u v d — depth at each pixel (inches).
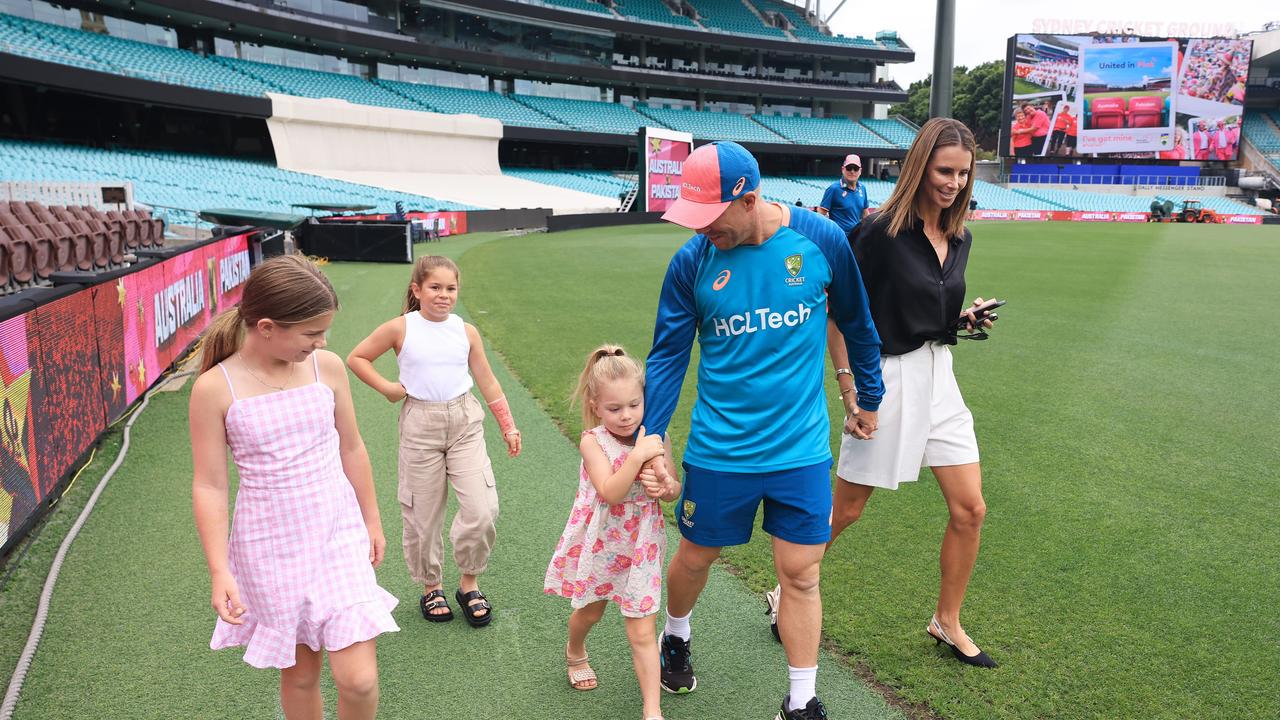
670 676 111.4
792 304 95.0
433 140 1513.3
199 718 104.3
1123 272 663.1
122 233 529.7
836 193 288.5
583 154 1979.6
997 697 108.3
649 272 644.7
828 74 2281.0
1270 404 261.0
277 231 584.4
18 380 151.6
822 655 119.3
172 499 174.7
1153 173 2244.1
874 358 105.1
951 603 115.5
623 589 105.3
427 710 107.0
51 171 903.7
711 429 99.1
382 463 205.3
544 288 542.6
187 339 318.0
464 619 131.4
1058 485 188.4
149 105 1205.7
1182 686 110.5
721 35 1996.8
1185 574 143.9
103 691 109.3
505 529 165.8
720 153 89.3
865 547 154.6
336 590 85.5
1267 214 2034.9
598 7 1963.6
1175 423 239.1
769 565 150.1
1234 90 2094.0
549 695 111.0
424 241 1014.4
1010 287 560.4
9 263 381.4
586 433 106.1
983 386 282.8
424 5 1651.1
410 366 124.2
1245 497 181.3
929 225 111.2
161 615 128.5
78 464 189.9
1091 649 119.7
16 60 919.0
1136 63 2085.4
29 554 147.9
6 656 116.3
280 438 82.7
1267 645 120.8
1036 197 2156.7
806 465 96.8
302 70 1513.3
